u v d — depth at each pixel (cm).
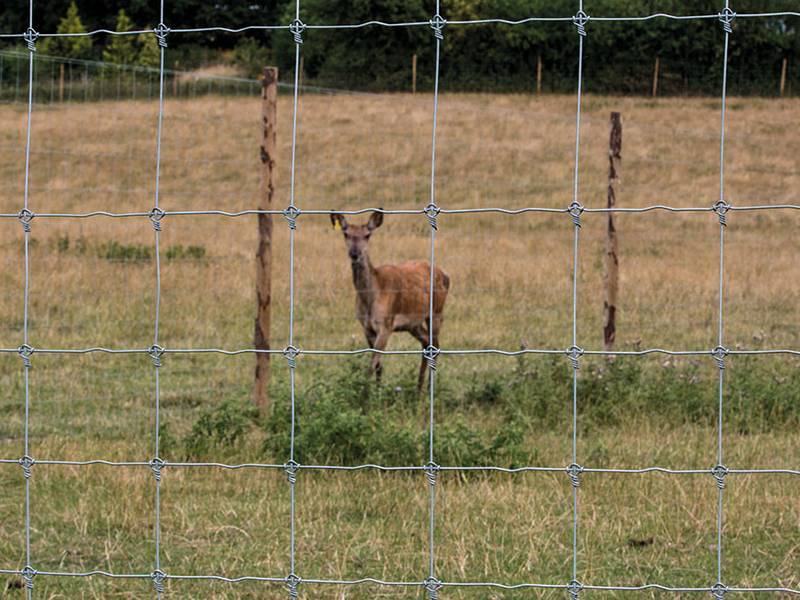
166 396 2364
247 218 4981
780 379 2277
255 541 1506
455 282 3631
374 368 2477
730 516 1559
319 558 1449
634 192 6044
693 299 3381
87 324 2988
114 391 2411
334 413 1883
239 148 6825
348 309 3228
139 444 1967
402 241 4341
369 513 1612
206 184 6147
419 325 2777
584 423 2095
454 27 8394
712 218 5456
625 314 3155
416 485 1720
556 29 8344
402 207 5706
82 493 1686
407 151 6862
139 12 10544
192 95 8138
